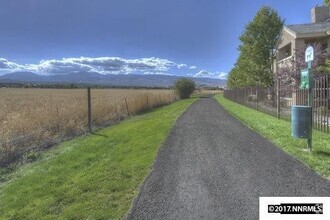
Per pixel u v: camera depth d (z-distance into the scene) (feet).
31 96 133.08
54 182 23.59
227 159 25.91
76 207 17.93
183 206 16.97
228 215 15.72
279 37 97.71
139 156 28.30
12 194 22.57
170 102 134.31
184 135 37.93
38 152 35.68
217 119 55.26
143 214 16.30
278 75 70.03
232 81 156.35
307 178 20.43
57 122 46.24
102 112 59.11
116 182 21.43
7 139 36.17
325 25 85.15
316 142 30.91
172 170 23.38
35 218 17.52
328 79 37.52
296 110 27.81
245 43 108.58
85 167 27.53
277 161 24.76
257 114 62.49
